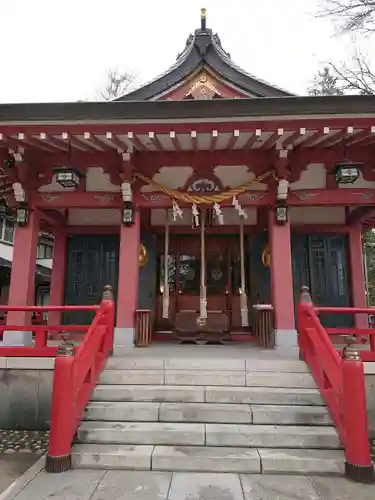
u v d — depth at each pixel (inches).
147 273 388.5
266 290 386.0
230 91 333.4
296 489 147.8
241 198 296.4
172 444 177.8
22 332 287.9
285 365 228.2
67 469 164.4
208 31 338.0
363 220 358.9
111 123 242.2
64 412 168.6
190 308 393.7
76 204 302.0
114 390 205.9
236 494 143.4
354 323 368.5
